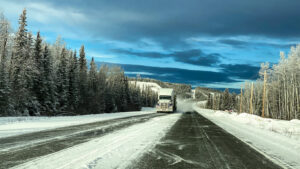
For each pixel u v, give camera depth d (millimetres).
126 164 4828
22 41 31391
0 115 26469
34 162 4781
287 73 47344
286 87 49438
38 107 32812
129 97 73188
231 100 101750
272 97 55656
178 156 5852
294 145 7992
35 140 7645
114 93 62688
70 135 8953
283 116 48094
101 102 53375
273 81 51438
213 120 21234
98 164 4734
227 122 19125
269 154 6398
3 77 27312
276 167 5051
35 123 13328
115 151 6105
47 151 5902
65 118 17812
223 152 6539
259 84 63250
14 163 4691
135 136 9055
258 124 17672
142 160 5262
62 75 39906
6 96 27156
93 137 8500
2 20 30906
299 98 46156
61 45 54219
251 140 9039
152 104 128250
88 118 18906
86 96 49656
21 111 30031
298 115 42344
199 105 149625
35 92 33281
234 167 4941
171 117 24203
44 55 35656
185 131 11688
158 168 4656
